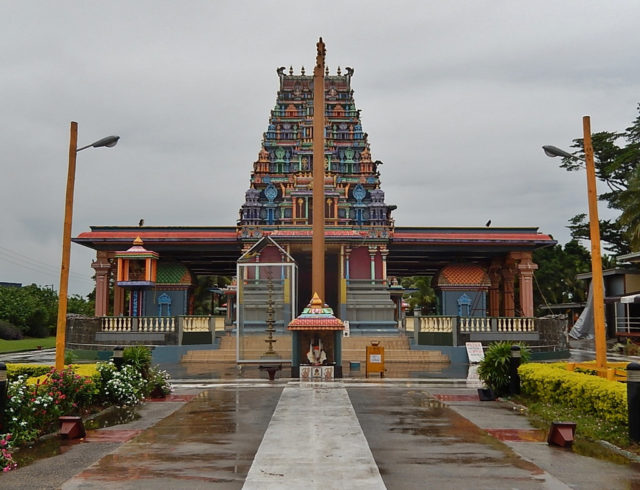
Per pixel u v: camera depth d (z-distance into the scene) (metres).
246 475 8.13
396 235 41.09
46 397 11.21
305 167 43.84
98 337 32.47
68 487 7.65
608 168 57.06
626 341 44.34
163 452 9.63
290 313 33.56
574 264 66.31
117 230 41.66
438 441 10.48
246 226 40.78
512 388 16.19
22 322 68.00
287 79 47.91
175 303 44.06
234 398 16.73
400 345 33.34
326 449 9.64
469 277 44.56
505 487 7.58
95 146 16.50
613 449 9.86
